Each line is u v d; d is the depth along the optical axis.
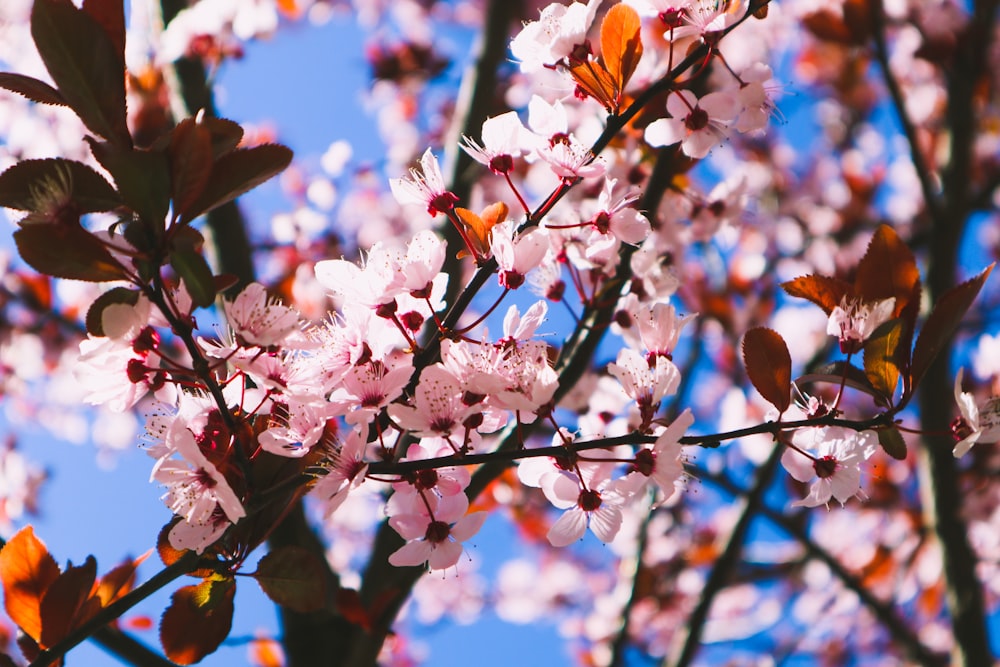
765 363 0.64
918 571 1.71
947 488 1.02
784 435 0.64
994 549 1.55
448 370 0.62
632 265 0.73
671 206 0.81
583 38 0.66
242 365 0.61
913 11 1.56
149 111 1.08
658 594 1.85
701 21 0.66
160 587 0.63
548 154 0.65
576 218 0.71
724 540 1.05
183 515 0.62
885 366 0.63
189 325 0.61
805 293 0.65
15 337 1.53
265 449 0.62
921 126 1.94
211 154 0.59
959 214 1.13
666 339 0.66
